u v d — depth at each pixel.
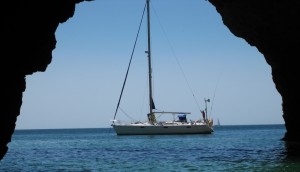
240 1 34.19
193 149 39.25
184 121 66.56
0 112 17.48
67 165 26.86
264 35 37.59
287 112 41.16
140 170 23.48
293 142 41.12
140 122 66.06
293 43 35.81
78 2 22.98
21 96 19.45
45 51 20.59
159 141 54.44
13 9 17.20
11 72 17.98
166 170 23.25
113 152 37.66
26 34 18.53
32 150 44.31
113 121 65.94
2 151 18.33
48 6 19.58
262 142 49.19
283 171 21.22
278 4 31.86
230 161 26.77
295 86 38.53
